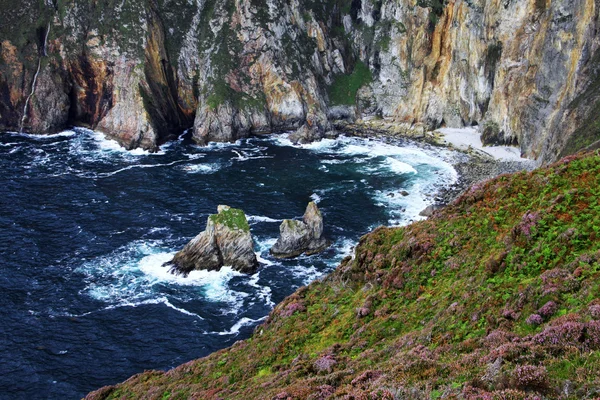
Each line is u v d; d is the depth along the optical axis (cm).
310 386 2608
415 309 3319
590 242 2795
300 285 6353
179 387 3759
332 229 7594
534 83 9544
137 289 6241
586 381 1744
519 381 1812
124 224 7594
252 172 9500
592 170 3441
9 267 6506
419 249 3819
